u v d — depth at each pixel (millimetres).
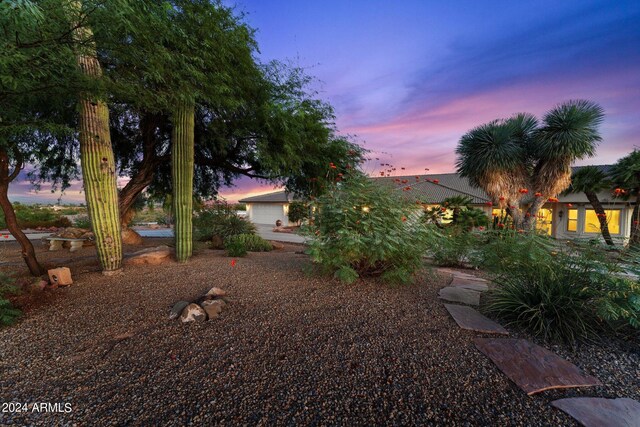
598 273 2355
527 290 2619
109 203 3922
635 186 8828
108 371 1770
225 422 1356
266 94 5879
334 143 7184
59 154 6512
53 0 1896
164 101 3701
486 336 2281
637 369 1844
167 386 1627
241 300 2990
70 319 2518
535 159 9484
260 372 1768
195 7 3945
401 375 1748
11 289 2809
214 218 9102
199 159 7953
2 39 1826
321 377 1723
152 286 3439
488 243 3674
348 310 2764
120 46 2717
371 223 3342
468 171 9984
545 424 1356
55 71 2408
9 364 1837
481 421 1379
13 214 3801
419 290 3475
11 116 2592
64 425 1321
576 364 1896
